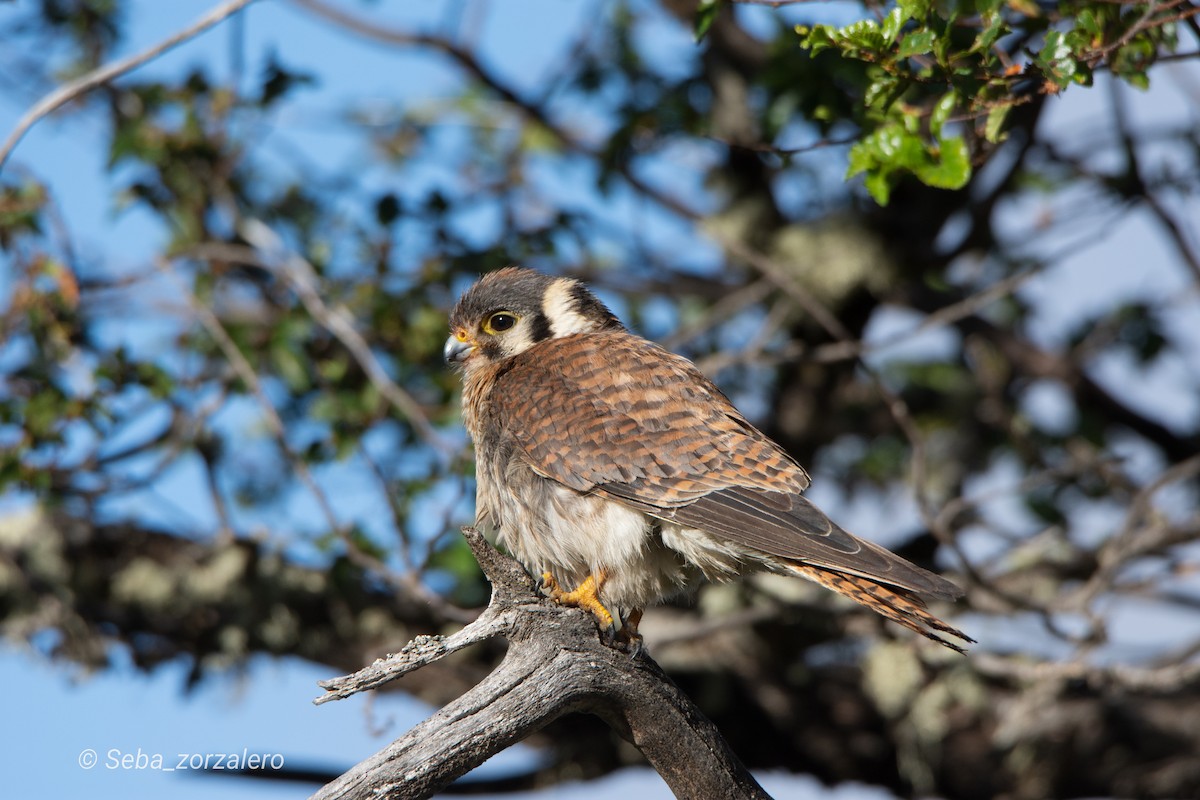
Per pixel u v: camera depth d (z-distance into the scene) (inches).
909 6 257.8
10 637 446.3
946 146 270.4
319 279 431.2
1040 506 464.8
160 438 427.8
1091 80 256.4
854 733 459.2
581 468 300.7
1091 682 399.5
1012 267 500.1
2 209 398.0
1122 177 474.9
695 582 311.0
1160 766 443.2
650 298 493.7
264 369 446.3
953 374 505.0
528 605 251.4
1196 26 271.1
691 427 301.4
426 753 239.0
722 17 476.4
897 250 478.0
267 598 443.5
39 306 401.4
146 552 446.9
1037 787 446.9
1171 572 403.9
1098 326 506.9
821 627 431.8
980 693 444.8
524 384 320.2
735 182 492.4
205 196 447.2
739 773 267.4
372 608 448.1
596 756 466.0
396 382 448.5
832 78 397.4
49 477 398.6
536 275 367.9
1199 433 511.2
